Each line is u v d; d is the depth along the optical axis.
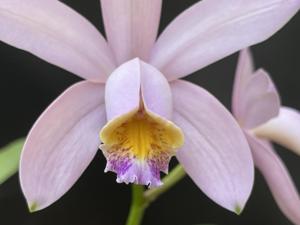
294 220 0.26
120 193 0.39
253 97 0.26
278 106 0.25
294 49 0.39
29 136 0.22
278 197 0.26
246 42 0.22
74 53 0.22
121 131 0.23
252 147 0.26
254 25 0.22
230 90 0.39
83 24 0.22
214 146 0.23
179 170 0.27
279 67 0.39
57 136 0.22
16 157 0.25
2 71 0.37
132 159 0.22
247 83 0.26
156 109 0.22
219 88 0.39
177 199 0.40
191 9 0.23
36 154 0.22
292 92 0.40
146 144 0.23
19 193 0.38
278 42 0.39
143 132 0.23
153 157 0.22
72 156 0.23
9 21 0.21
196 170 0.23
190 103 0.23
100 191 0.39
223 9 0.22
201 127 0.23
